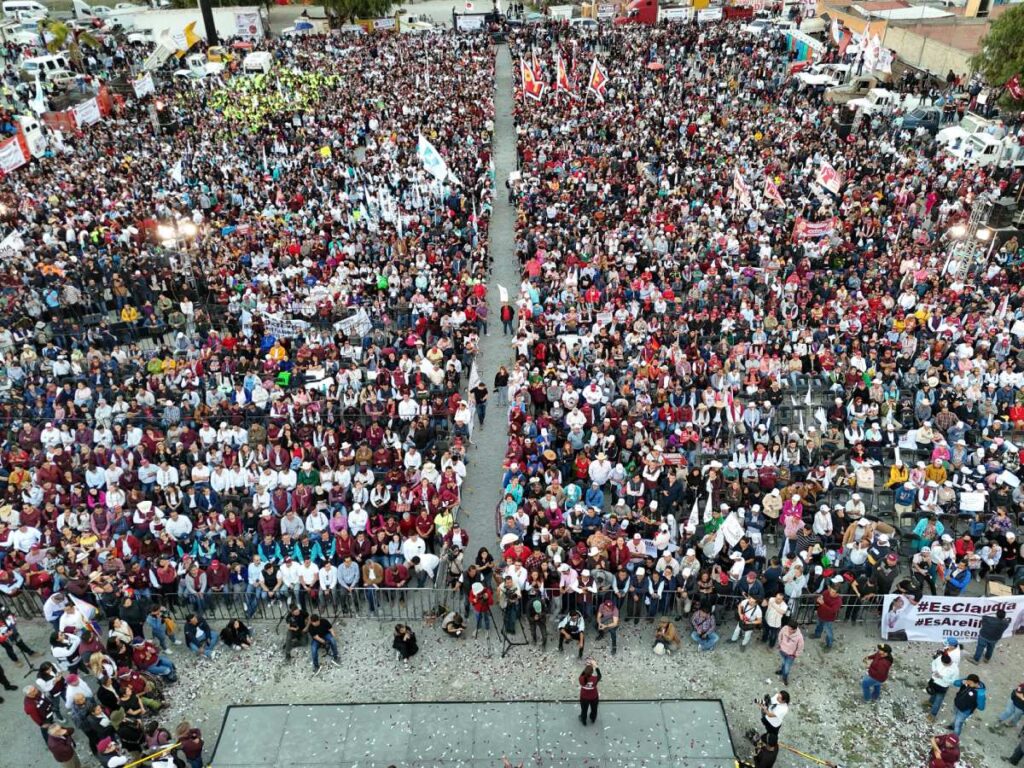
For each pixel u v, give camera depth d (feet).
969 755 47.11
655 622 56.80
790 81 183.73
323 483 63.62
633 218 109.29
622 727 47.37
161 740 45.16
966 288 91.61
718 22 255.29
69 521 60.13
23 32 224.33
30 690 45.21
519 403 72.38
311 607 57.98
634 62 206.49
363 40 236.22
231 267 99.04
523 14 275.59
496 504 67.56
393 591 57.98
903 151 137.28
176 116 166.40
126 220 110.52
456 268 99.35
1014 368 76.54
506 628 55.31
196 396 73.97
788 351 79.61
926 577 55.47
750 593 53.67
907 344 79.05
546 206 115.96
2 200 116.67
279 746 46.37
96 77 185.16
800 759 46.83
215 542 58.75
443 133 150.61
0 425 72.28
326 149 137.39
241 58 216.33
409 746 46.37
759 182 124.26
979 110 152.35
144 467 64.95
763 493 64.34
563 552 57.67
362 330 84.53
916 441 68.39
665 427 70.69
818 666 52.95
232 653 54.39
